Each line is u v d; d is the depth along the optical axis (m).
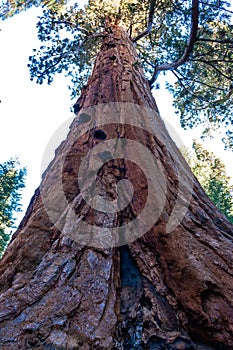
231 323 1.61
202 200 2.95
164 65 8.26
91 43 9.86
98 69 5.93
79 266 1.89
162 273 2.02
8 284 1.84
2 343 1.38
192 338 1.65
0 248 18.69
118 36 8.16
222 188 17.72
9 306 1.59
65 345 1.39
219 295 1.77
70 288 1.73
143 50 9.53
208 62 8.19
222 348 1.55
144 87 5.48
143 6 8.65
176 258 2.02
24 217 2.91
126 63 6.14
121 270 2.03
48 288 1.73
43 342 1.40
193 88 10.25
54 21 9.39
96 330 1.52
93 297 1.69
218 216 2.78
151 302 1.79
